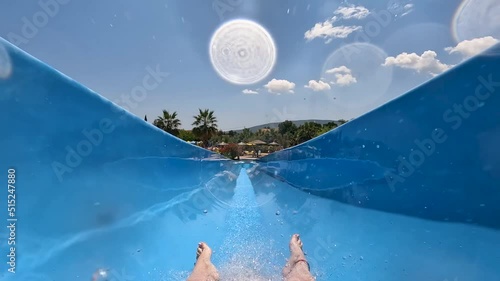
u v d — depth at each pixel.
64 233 1.34
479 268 1.21
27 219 1.17
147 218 2.15
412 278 1.37
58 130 1.37
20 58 1.18
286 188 4.46
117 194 1.83
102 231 1.60
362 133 2.30
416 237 1.56
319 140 3.29
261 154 31.86
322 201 2.97
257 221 2.96
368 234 1.90
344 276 1.60
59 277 1.25
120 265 1.55
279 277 1.71
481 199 1.30
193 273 1.59
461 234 1.35
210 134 34.53
